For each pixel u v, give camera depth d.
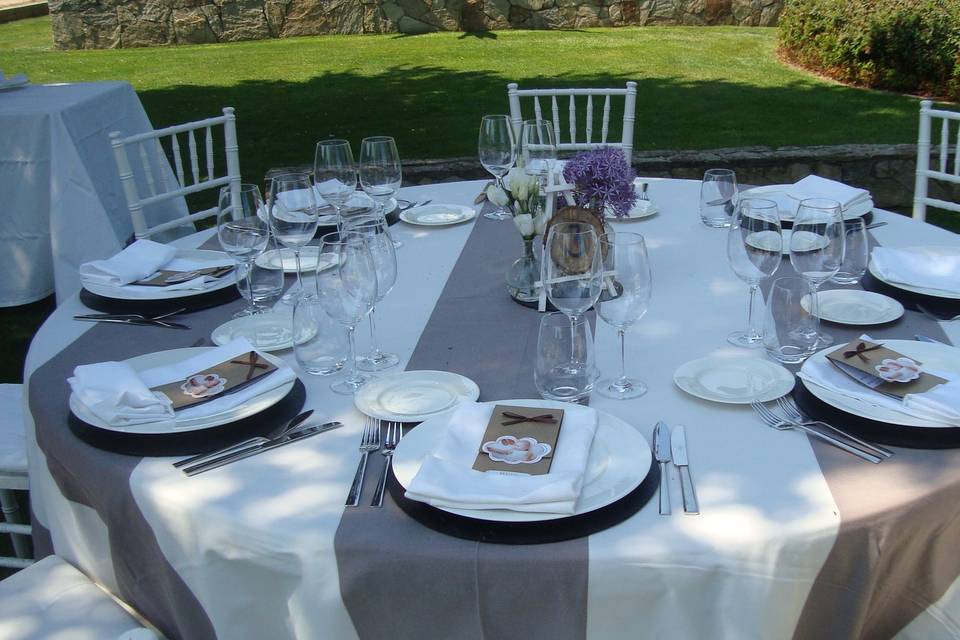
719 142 6.17
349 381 1.60
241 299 2.03
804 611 1.17
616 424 1.37
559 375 1.50
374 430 1.42
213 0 10.12
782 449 1.33
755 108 7.05
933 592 1.26
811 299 1.57
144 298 1.98
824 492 1.21
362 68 8.78
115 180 4.30
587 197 1.85
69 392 1.61
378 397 1.51
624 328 1.51
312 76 8.55
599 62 8.70
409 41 9.93
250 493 1.28
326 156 2.38
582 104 7.33
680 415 1.44
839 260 1.70
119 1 10.04
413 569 1.14
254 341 1.76
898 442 1.31
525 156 2.37
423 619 1.17
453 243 2.36
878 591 1.21
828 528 1.14
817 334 1.60
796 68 8.35
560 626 1.15
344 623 1.20
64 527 1.58
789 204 2.37
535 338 1.76
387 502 1.25
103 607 1.55
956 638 1.28
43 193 4.00
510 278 1.96
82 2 10.02
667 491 1.22
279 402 1.51
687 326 1.79
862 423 1.35
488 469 1.25
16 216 4.04
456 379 1.56
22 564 2.15
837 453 1.31
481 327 1.82
